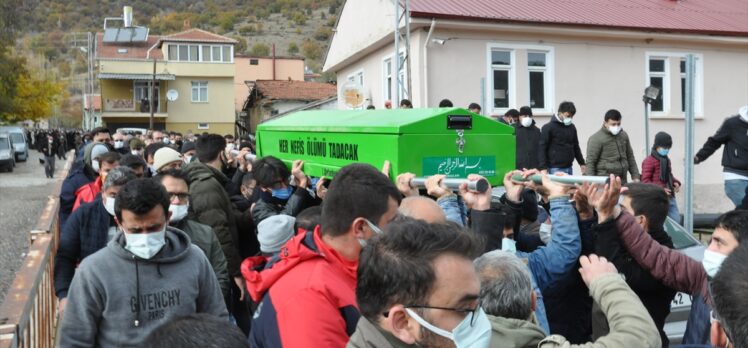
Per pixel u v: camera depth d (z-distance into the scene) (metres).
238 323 4.82
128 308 3.06
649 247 3.26
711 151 8.52
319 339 2.23
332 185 2.56
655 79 18.97
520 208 3.76
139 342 3.05
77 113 99.00
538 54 17.48
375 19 18.55
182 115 51.12
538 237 4.25
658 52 18.64
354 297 2.36
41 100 55.44
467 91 16.58
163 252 3.20
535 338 2.40
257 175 4.97
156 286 3.12
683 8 20.36
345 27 21.80
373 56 20.02
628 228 3.27
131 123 50.56
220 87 51.72
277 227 3.72
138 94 50.53
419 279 1.87
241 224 5.27
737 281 1.59
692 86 7.92
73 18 155.62
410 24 15.85
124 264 3.10
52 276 5.71
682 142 19.16
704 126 19.36
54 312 5.79
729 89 19.64
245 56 64.81
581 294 3.53
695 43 19.08
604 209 3.25
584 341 3.58
